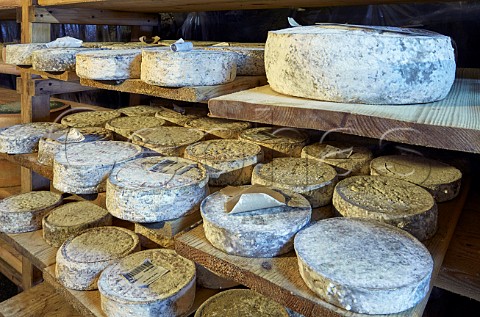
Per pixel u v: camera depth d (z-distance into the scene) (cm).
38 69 144
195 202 109
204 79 105
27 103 184
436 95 85
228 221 88
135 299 103
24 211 150
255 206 93
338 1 132
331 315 70
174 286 108
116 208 107
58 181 128
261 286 79
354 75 81
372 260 75
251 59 119
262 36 172
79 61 126
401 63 80
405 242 82
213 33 188
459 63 134
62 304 147
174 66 103
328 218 94
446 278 93
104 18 186
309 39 84
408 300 69
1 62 196
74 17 180
